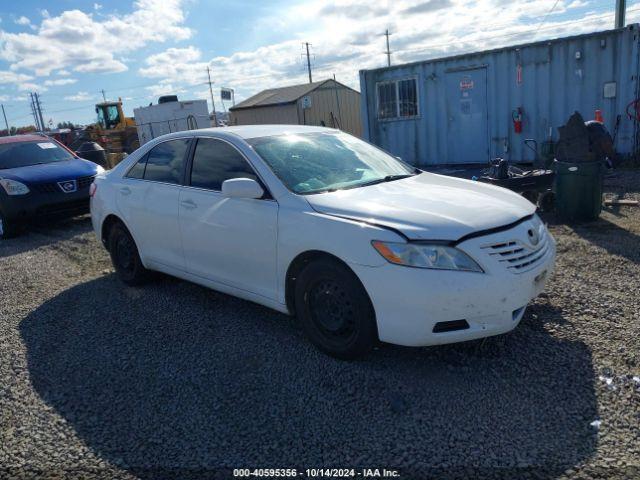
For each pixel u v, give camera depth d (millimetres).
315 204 3635
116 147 28078
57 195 8805
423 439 2766
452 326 3186
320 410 3062
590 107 11406
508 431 2783
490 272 3148
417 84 13539
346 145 4711
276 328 4176
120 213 5242
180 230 4582
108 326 4449
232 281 4227
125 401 3285
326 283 3516
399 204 3529
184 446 2828
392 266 3141
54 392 3445
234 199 4078
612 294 4395
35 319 4750
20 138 10070
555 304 4266
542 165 11414
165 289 5285
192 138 4703
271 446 2787
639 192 8562
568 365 3355
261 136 4371
